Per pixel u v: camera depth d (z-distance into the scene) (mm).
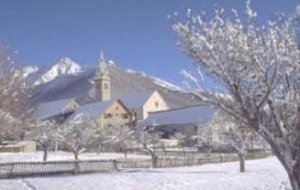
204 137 73000
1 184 38156
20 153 76312
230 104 12883
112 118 132125
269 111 13250
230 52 12328
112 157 72688
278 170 54406
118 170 54188
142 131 84125
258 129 12820
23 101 28484
